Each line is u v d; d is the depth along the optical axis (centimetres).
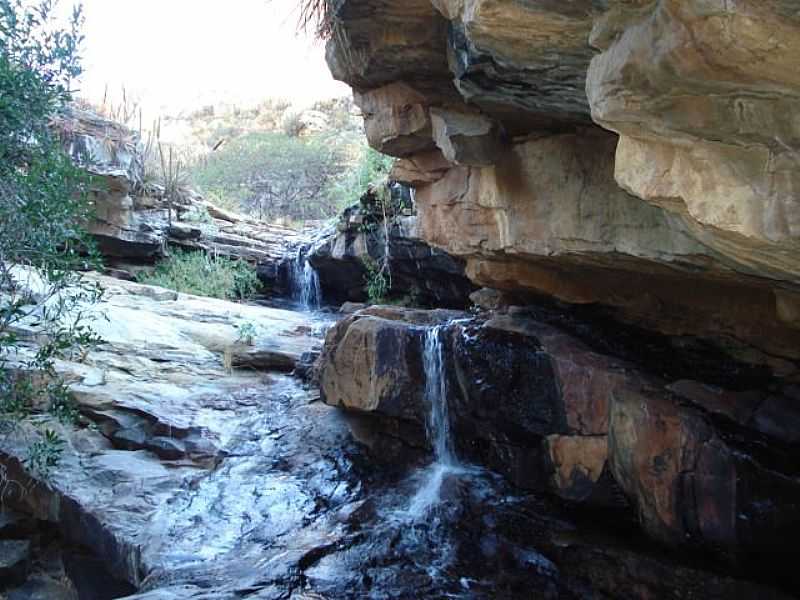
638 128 218
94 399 712
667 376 519
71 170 476
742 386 503
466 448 600
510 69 312
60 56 470
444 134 445
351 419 706
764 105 176
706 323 505
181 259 1301
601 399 493
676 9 164
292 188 1939
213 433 698
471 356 579
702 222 226
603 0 194
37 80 449
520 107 381
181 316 991
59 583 563
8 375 537
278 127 2611
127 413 711
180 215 1370
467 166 506
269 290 1390
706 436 429
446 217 562
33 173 450
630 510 480
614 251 405
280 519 546
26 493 603
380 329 659
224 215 1497
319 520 541
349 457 647
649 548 443
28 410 569
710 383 507
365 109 495
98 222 1170
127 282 1090
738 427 449
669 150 228
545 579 445
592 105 221
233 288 1269
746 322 479
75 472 614
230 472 628
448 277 992
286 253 1382
